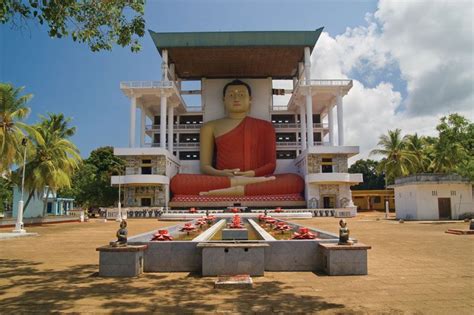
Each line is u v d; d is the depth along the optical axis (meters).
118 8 9.91
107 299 6.95
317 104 55.75
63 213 56.91
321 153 44.19
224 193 45.53
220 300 6.82
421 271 9.45
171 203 45.41
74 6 9.20
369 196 68.06
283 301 6.73
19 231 22.17
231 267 9.05
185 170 53.72
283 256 9.69
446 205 33.56
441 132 34.94
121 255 9.10
